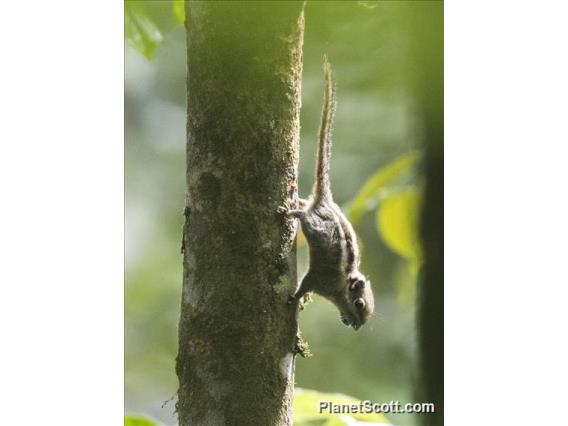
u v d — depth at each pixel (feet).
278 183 14.98
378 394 28.30
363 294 19.84
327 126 18.99
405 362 27.94
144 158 33.94
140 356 32.14
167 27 20.08
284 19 14.67
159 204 33.96
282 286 15.11
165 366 32.12
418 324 19.89
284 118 14.96
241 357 14.73
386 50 23.65
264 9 14.55
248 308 14.76
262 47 14.64
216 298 14.75
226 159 14.73
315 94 29.58
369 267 30.35
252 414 14.71
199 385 14.79
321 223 18.74
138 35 19.40
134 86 33.58
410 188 21.83
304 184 31.45
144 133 33.78
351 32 22.07
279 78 14.82
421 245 20.34
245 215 14.76
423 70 20.35
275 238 14.99
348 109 29.19
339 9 21.36
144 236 33.68
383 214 22.43
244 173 14.73
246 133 14.70
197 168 14.94
